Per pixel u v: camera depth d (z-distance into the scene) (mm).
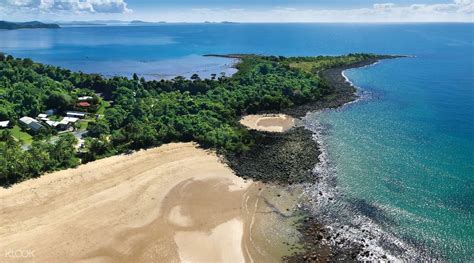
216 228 58469
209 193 67875
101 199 64625
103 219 59469
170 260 51719
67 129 94125
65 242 54094
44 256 51219
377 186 70125
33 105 101562
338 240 55594
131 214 61094
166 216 61000
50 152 75500
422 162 79312
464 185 69875
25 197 63750
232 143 86688
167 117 96625
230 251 53625
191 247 54250
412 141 90625
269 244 55031
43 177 70312
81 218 59406
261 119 107750
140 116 100188
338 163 79500
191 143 87812
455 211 62125
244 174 74938
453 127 99875
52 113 104625
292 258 52188
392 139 92062
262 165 78562
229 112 106375
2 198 62969
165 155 81500
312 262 51156
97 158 78688
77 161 76250
